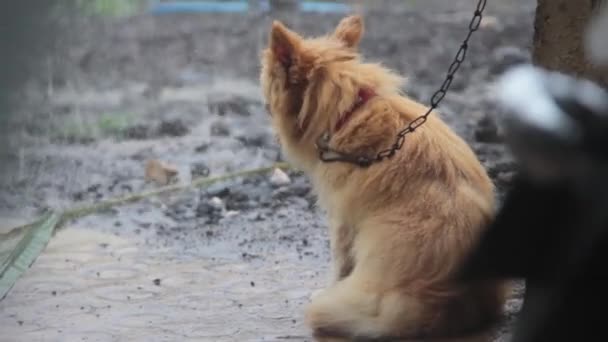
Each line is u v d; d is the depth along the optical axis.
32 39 17.66
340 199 9.48
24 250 12.29
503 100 5.11
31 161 16.33
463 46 8.94
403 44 24.95
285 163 15.68
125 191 15.12
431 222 8.85
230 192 14.76
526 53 23.08
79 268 11.88
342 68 9.66
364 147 9.37
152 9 29.06
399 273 8.88
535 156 4.98
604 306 5.04
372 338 8.95
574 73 8.77
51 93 19.25
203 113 19.84
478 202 8.88
